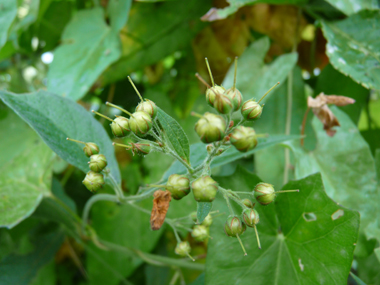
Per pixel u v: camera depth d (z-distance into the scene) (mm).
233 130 54
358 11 89
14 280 105
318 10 97
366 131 100
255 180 74
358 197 81
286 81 100
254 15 112
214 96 56
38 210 98
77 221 97
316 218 68
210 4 109
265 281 69
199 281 77
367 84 82
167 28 112
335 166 84
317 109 85
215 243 71
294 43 106
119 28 101
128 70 115
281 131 97
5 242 114
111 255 109
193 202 101
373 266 79
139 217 111
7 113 107
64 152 71
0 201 89
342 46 88
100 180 66
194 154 76
